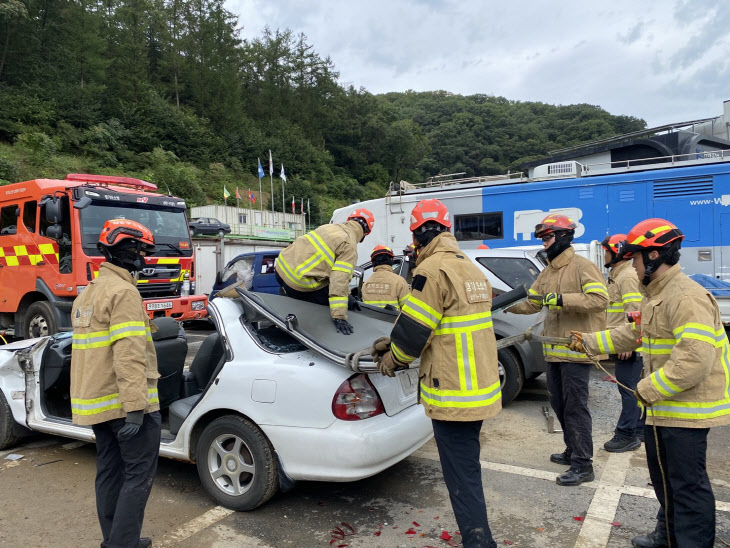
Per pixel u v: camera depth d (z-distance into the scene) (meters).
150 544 3.03
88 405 2.73
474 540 2.53
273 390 3.31
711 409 2.50
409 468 4.19
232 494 3.49
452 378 2.54
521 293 3.26
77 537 3.19
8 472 4.20
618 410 5.61
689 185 8.74
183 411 3.83
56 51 51.25
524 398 6.21
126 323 2.69
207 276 14.30
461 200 10.59
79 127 49.16
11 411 4.57
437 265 2.56
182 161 57.16
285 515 3.43
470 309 2.58
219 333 3.71
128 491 2.75
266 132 76.81
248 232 39.09
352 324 3.80
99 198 8.07
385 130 91.19
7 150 37.19
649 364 2.70
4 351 4.75
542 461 4.27
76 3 54.19
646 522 3.25
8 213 8.83
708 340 2.38
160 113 57.44
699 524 2.53
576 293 3.81
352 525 3.29
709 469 4.02
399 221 11.16
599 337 3.10
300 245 3.96
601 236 9.39
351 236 3.92
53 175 36.00
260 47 87.75
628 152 11.33
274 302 3.67
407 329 2.51
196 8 77.19
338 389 3.18
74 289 7.82
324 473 3.18
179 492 3.82
